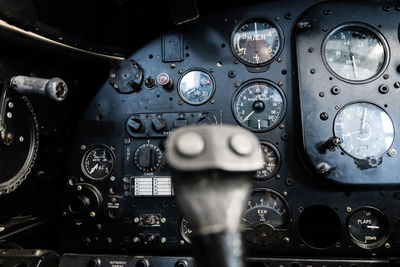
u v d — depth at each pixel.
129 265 0.46
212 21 0.52
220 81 0.51
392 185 0.44
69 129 0.52
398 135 0.45
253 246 0.47
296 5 0.50
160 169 0.50
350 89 0.47
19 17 0.38
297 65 0.48
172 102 0.51
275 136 0.49
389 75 0.47
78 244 0.50
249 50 0.51
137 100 0.52
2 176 0.39
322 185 0.47
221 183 0.11
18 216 0.44
